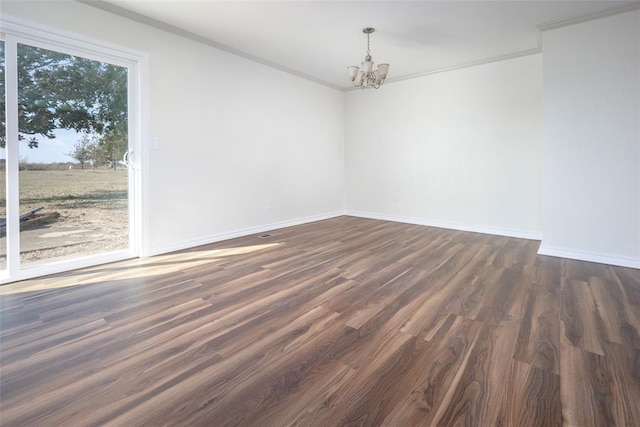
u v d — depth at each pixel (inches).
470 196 191.9
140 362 62.0
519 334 72.3
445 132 198.7
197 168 150.9
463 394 53.2
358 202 245.0
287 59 176.1
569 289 99.3
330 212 239.5
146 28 129.4
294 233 183.2
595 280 107.2
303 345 68.2
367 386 55.3
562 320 78.9
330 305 88.0
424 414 48.9
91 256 122.3
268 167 187.6
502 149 179.3
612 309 85.0
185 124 144.7
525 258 133.6
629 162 120.4
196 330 74.4
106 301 90.0
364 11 123.0
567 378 57.0
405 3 116.9
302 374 58.6
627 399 51.8
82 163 118.8
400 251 144.8
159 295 94.3
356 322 78.4
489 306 87.2
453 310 84.7
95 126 121.0
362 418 48.3
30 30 101.3
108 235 127.5
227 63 161.2
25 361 61.9
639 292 96.7
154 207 135.7
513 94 174.1
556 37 131.1
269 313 83.0
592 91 125.0
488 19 128.7
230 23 132.4
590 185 127.8
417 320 79.3
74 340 69.7
